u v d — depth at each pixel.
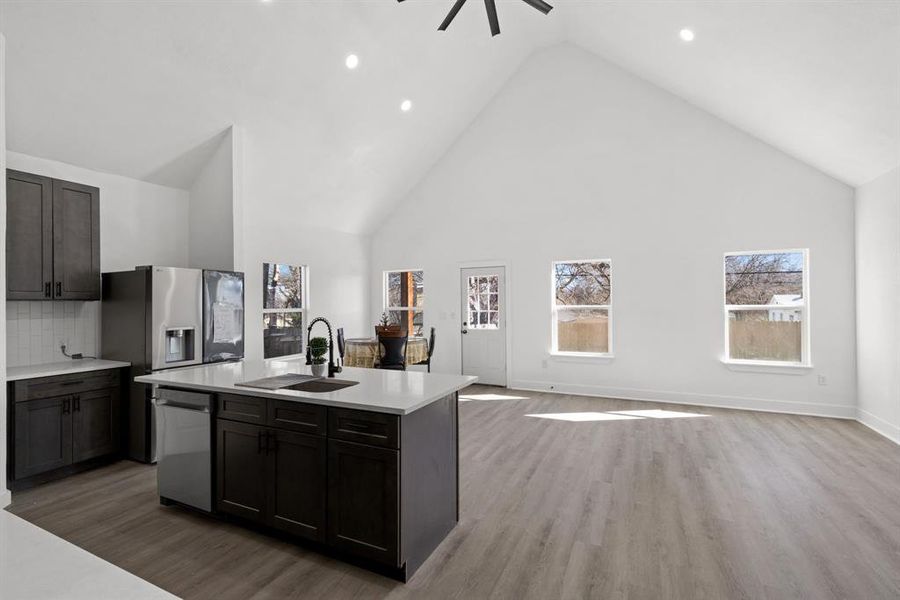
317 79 4.48
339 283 6.68
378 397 2.19
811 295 4.85
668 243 5.48
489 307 6.59
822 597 1.92
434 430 2.34
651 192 5.57
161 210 4.52
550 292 6.15
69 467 3.40
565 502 2.85
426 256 6.98
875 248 4.25
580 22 5.29
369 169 6.06
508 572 2.12
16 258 3.25
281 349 5.85
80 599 0.67
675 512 2.70
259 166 4.90
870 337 4.37
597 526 2.55
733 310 5.28
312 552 2.30
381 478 2.05
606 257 5.80
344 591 1.99
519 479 3.22
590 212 5.89
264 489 2.40
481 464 3.52
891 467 3.38
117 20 3.15
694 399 5.37
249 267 5.26
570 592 1.97
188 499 2.68
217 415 2.57
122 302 3.78
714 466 3.44
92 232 3.77
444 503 2.43
